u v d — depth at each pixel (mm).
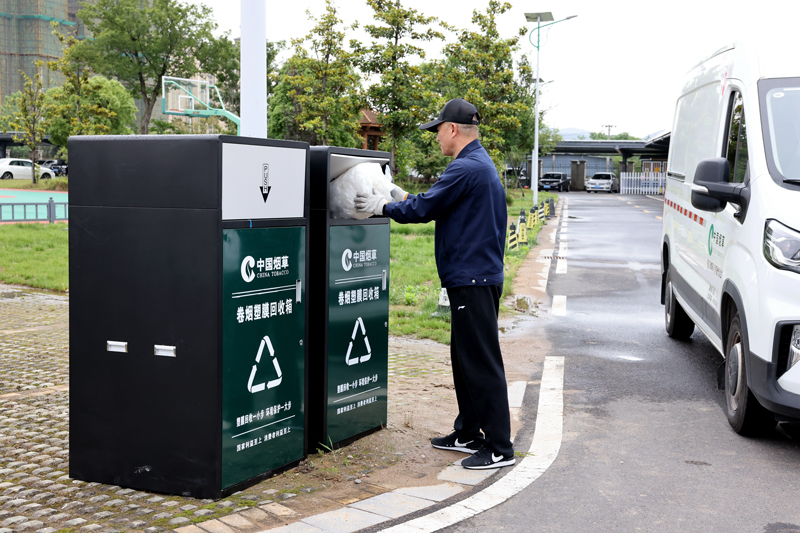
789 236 4566
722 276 5633
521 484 4133
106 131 45750
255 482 4000
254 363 3898
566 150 79875
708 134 6633
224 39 62656
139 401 3846
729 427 5309
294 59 26094
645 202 48750
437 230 4352
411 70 23391
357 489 4000
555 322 9734
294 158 4062
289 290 4109
